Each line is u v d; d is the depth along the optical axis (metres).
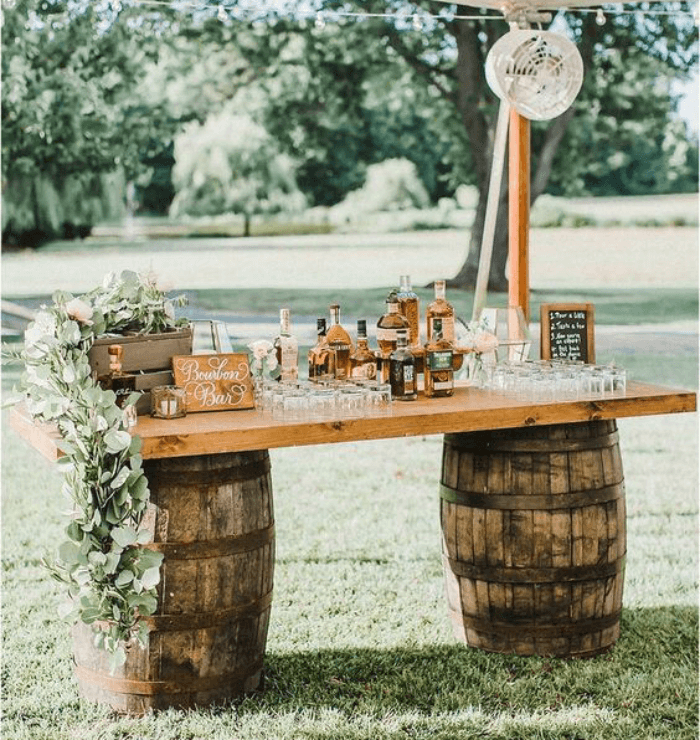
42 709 3.37
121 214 21.97
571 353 4.14
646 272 20.70
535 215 23.62
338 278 19.44
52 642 4.00
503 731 3.26
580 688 3.55
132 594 3.06
